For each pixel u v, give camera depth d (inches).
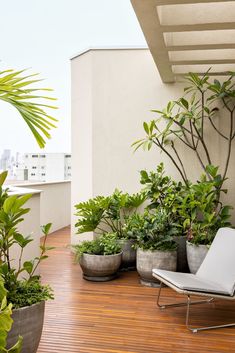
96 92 239.8
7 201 96.1
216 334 128.5
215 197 212.8
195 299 165.3
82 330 130.6
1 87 76.0
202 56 196.1
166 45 170.1
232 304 159.6
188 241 196.1
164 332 129.7
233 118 226.5
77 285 185.2
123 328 132.8
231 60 192.9
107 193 239.1
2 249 101.3
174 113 231.9
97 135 239.9
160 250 184.5
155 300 163.6
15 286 101.7
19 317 95.0
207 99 213.9
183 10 145.6
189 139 230.5
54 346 118.0
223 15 144.9
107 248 195.5
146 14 132.4
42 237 320.8
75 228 258.1
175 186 217.6
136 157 236.1
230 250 150.9
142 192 223.5
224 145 227.6
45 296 103.2
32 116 81.7
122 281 194.1
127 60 236.7
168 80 226.5
